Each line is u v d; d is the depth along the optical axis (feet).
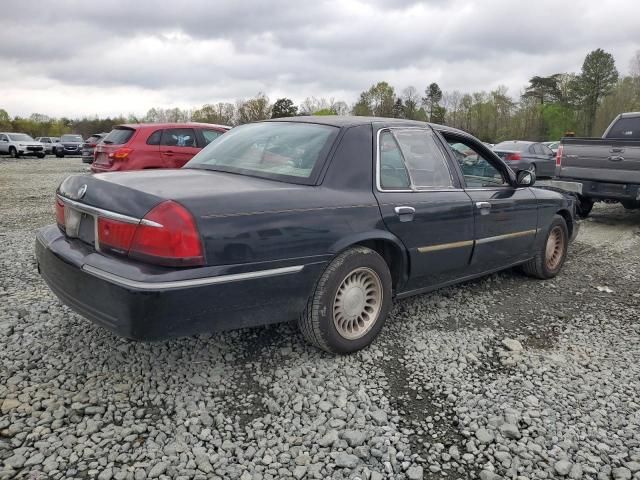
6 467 7.31
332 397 9.53
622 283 17.70
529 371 10.93
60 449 7.75
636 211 35.22
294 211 9.64
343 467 7.76
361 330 11.28
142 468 7.48
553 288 16.87
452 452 8.23
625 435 8.79
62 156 114.62
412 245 11.87
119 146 30.58
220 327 8.98
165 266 8.28
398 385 10.17
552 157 54.34
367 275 11.16
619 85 196.95
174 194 8.71
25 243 20.43
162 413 8.86
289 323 12.61
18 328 11.68
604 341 12.64
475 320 13.74
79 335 11.45
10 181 50.37
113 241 8.69
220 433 8.42
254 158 11.48
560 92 238.89
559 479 7.70
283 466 7.71
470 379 10.52
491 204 14.01
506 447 8.37
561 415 9.30
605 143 27.55
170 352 10.90
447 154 13.48
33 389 9.28
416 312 14.03
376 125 11.96
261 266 9.12
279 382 9.95
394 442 8.38
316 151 10.92
